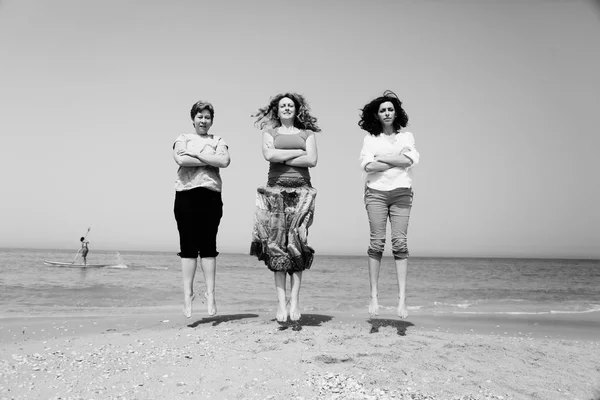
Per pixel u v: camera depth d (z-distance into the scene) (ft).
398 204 15.94
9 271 69.62
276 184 16.22
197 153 16.96
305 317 21.65
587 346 17.22
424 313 28.17
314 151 16.25
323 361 13.12
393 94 16.43
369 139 16.42
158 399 10.38
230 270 100.07
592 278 104.22
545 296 51.44
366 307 33.88
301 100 16.63
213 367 12.62
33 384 11.13
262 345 14.79
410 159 15.78
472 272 131.95
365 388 11.23
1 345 15.34
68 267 79.36
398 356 13.70
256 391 10.91
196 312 27.12
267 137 16.53
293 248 15.79
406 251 15.85
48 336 17.15
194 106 17.30
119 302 33.42
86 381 11.46
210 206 17.24
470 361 13.70
